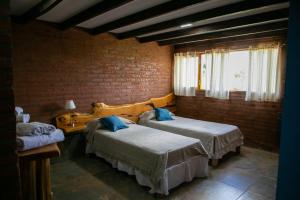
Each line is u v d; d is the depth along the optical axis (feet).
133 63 15.85
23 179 5.76
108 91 14.56
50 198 6.28
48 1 8.20
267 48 13.60
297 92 4.73
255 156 13.20
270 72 13.60
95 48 13.67
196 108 17.88
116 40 14.69
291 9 4.79
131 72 15.79
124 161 10.11
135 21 10.23
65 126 12.49
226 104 16.06
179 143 9.98
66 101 11.96
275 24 11.24
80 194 8.78
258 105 14.48
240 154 13.57
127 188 9.30
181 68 18.06
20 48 10.83
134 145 9.75
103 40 14.01
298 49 4.68
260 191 9.07
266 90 13.80
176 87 18.67
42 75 11.64
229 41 15.12
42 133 6.46
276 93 13.46
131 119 15.72
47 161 6.12
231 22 10.96
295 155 4.85
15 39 10.64
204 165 10.30
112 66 14.62
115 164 10.98
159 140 10.48
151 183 8.77
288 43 4.87
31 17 9.77
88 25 12.55
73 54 12.73
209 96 16.53
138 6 9.23
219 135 11.86
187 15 10.42
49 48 11.79
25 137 6.07
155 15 9.22
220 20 11.25
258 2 8.08
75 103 13.05
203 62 17.12
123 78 15.34
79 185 9.52
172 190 9.16
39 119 11.71
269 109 14.01
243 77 15.24
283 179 5.10
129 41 15.44
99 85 14.06
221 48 15.74
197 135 12.41
